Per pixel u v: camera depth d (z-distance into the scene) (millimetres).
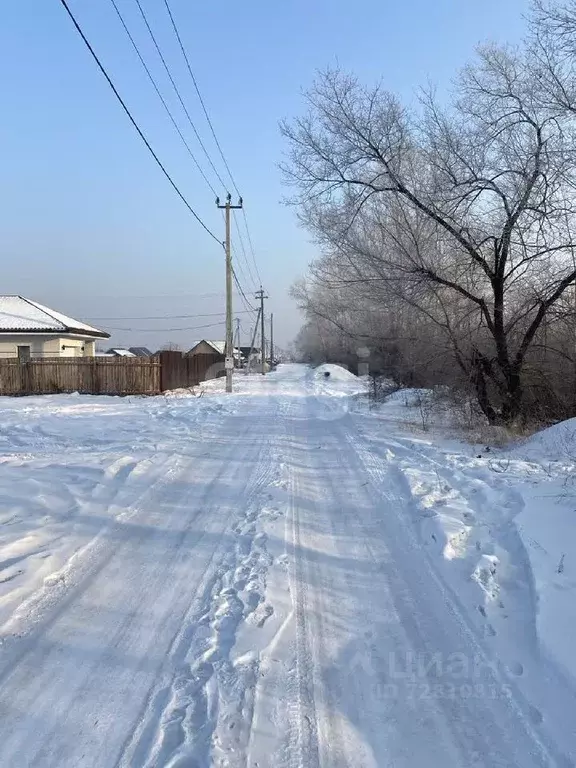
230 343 30547
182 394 28219
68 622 4219
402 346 17344
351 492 8227
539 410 13828
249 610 4410
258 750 2926
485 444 12172
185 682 3479
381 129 13602
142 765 2789
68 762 2812
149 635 4047
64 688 3418
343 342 32875
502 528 6090
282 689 3445
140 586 4875
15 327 31422
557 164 12039
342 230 14508
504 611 4383
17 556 5359
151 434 13242
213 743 2941
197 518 6789
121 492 7781
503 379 14133
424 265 13414
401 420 16594
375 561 5562
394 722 3180
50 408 19281
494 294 13531
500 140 12688
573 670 3396
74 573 5129
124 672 3588
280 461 10250
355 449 11719
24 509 6797
